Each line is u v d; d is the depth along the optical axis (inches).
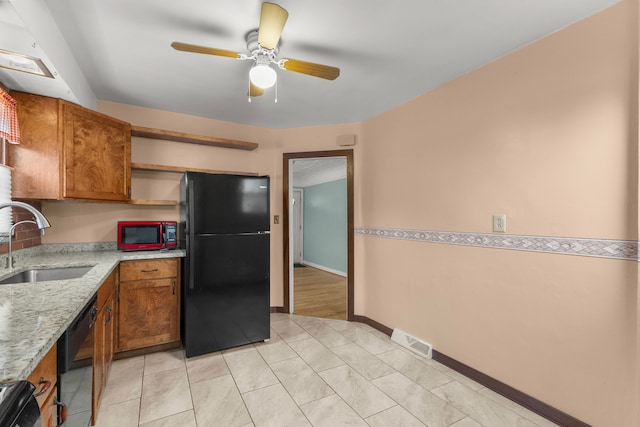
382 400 76.7
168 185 121.9
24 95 78.8
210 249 101.3
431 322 100.3
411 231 108.4
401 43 75.2
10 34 55.5
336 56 81.4
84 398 55.0
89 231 107.8
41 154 80.4
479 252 85.5
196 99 110.1
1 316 41.0
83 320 52.9
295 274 245.1
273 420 69.0
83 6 61.4
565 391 67.6
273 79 69.1
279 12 53.1
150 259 99.3
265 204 110.8
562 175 68.3
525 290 75.0
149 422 67.8
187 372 89.5
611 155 61.1
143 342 98.7
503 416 71.0
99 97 107.7
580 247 65.4
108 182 96.0
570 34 67.2
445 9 62.8
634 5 58.1
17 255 85.1
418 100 106.0
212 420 68.8
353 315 134.2
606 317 61.6
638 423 57.4
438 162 98.3
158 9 62.6
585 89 64.7
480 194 85.4
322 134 140.0
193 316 98.7
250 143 130.0
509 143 78.5
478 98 86.2
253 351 104.1
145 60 82.8
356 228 135.0
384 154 121.6
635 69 58.0
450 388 82.4
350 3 60.9
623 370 59.3
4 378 26.0
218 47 77.0
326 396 78.2
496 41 74.2
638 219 57.1
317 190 274.1
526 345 74.6
